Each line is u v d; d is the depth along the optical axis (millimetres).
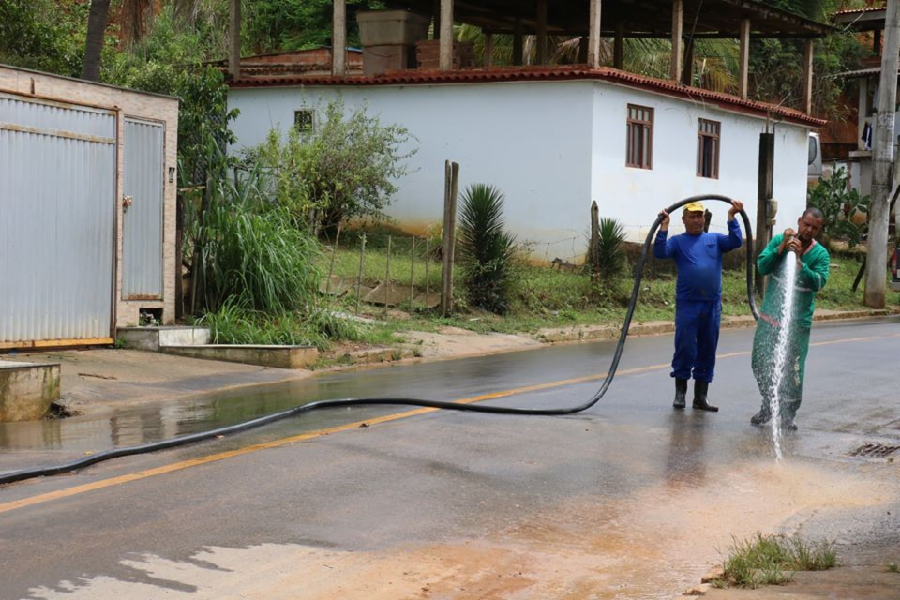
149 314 14859
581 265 24125
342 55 26625
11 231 12555
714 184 29156
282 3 42281
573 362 14648
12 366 9906
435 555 6004
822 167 42031
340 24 26531
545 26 28766
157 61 27344
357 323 16453
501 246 20172
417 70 25578
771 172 24312
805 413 10570
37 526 6293
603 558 6066
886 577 5508
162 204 14828
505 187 25031
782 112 31109
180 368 13008
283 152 22781
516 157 24891
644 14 30719
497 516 6770
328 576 5613
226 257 15492
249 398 11117
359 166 24188
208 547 5988
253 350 13750
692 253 10492
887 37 25594
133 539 6082
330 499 7000
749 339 17984
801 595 5164
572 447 8766
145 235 14578
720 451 8758
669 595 5477
